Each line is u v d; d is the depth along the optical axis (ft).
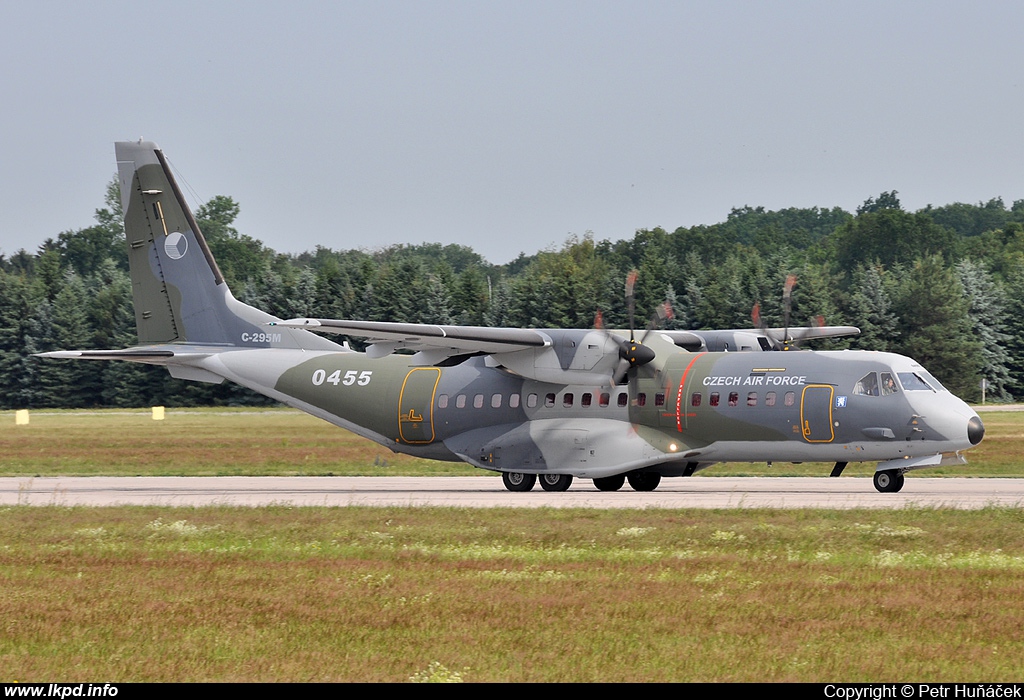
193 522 263.70
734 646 147.84
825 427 309.22
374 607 171.42
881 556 209.87
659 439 325.21
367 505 291.79
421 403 356.18
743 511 264.93
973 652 144.56
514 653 145.18
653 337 340.39
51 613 169.58
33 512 282.56
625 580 190.08
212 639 154.20
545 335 330.13
